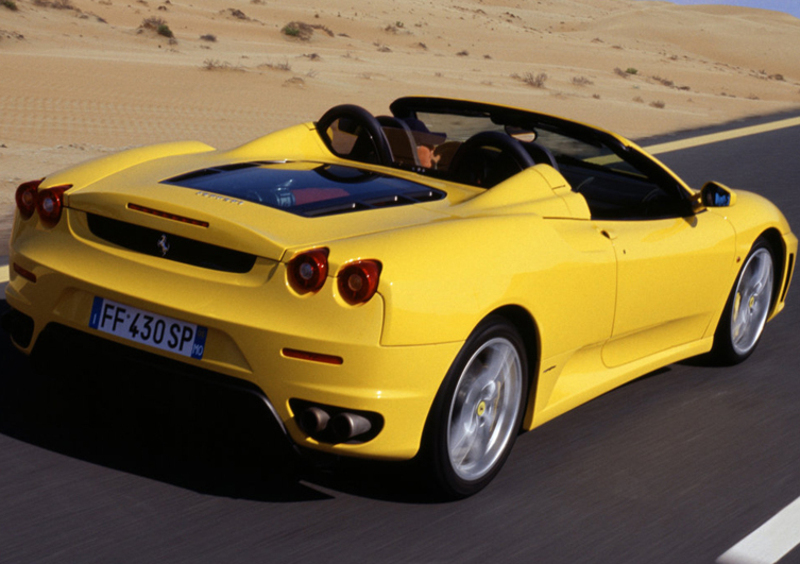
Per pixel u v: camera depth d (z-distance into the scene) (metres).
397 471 3.24
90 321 3.16
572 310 3.54
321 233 3.01
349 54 44.88
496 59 64.31
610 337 3.89
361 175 3.81
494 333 3.18
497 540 3.06
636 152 4.20
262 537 2.94
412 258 2.94
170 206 3.10
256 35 57.84
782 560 3.07
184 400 3.07
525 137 4.41
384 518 3.13
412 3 110.25
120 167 3.70
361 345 2.81
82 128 15.07
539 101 27.19
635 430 4.13
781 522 3.35
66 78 21.44
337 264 2.84
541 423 3.65
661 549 3.09
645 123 20.98
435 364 2.95
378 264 2.87
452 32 88.44
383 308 2.83
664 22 129.12
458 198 3.67
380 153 4.25
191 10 67.38
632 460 3.80
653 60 75.88
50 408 3.75
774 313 5.30
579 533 3.16
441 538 3.04
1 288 5.55
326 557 2.86
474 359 3.15
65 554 2.76
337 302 2.82
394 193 3.57
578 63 66.06
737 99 33.91
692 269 4.27
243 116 18.59
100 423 3.66
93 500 3.08
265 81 25.28
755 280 4.98
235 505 3.12
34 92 18.70
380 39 73.69
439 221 3.25
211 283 2.95
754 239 4.75
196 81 23.77
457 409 3.20
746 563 3.04
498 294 3.12
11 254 3.50
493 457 3.40
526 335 3.45
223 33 56.69
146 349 3.04
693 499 3.49
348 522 3.08
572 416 4.23
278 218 3.08
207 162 3.88
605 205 4.56
